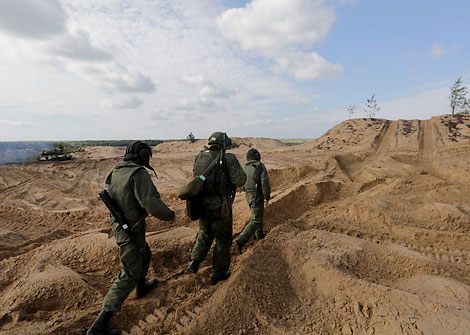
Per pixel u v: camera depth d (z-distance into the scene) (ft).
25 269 13.08
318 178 36.37
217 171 11.50
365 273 12.38
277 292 10.86
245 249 16.62
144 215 9.93
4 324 9.10
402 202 23.12
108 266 13.37
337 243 14.78
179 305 10.28
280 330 8.79
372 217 20.35
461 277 12.33
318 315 9.59
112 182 9.72
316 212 23.89
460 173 38.06
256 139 142.00
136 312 9.87
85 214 25.26
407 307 8.73
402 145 67.31
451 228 18.22
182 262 14.67
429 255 14.82
